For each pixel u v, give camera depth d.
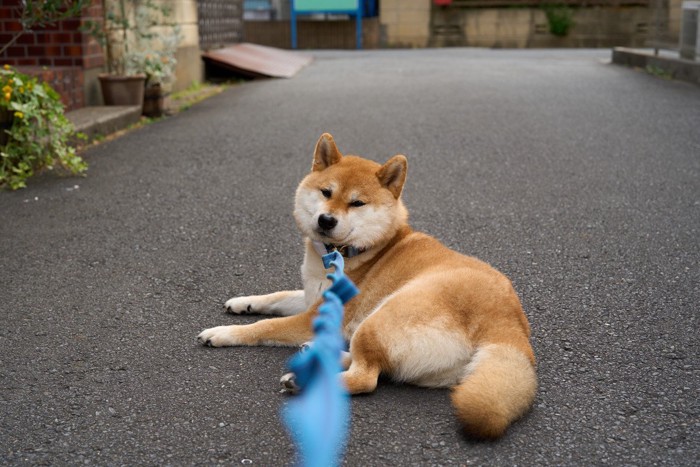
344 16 29.73
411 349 3.17
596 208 6.19
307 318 3.71
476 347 3.15
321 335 1.74
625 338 3.86
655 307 4.25
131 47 10.97
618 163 7.70
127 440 2.91
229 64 15.20
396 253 3.78
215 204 6.37
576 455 2.81
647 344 3.79
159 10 11.67
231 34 18.48
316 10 27.30
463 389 2.87
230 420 3.05
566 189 6.78
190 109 11.34
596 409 3.15
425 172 7.42
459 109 10.98
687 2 14.30
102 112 9.35
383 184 3.84
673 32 15.23
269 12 30.45
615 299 4.38
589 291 4.50
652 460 2.78
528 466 2.74
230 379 3.40
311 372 1.68
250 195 6.65
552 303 4.32
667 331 3.94
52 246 5.29
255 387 3.33
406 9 27.38
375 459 2.77
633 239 5.44
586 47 27.22
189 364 3.55
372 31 27.59
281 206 6.33
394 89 13.30
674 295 4.43
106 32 10.17
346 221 3.66
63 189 6.77
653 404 3.20
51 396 3.25
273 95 12.80
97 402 3.20
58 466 2.73
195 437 2.93
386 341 3.19
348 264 3.79
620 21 26.97
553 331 3.95
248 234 5.60
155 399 3.22
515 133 9.23
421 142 8.75
